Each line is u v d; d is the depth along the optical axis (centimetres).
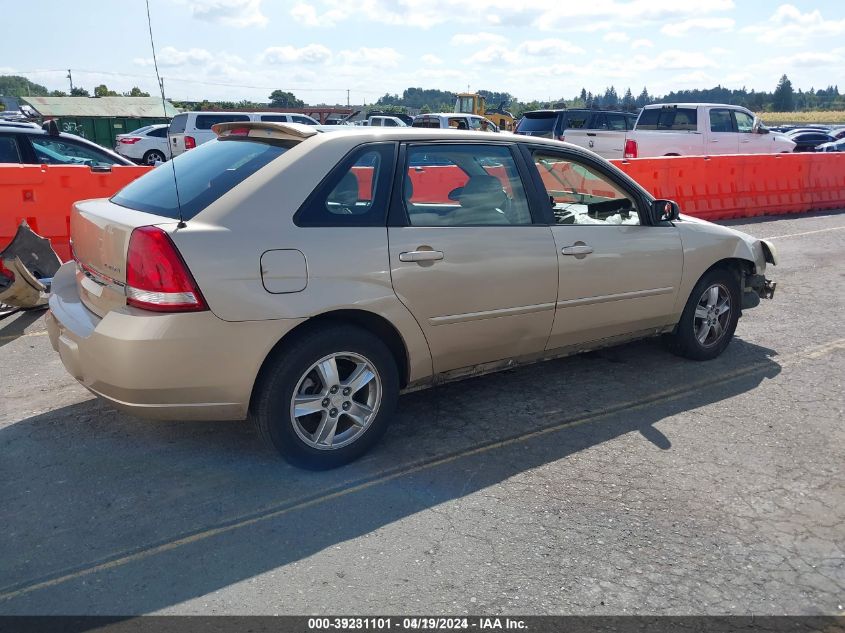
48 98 3750
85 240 359
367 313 360
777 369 531
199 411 329
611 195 472
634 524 325
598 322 459
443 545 307
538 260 416
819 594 282
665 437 414
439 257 375
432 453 388
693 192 1288
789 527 326
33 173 720
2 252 628
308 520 323
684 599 277
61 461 371
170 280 308
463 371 413
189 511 328
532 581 285
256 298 323
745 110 1820
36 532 309
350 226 351
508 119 3753
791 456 394
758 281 559
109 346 314
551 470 373
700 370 523
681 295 502
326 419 358
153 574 284
